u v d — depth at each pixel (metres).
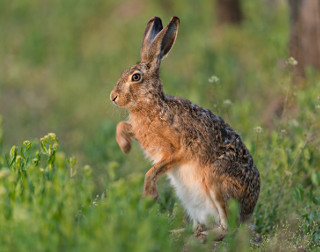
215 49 37.19
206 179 12.64
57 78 38.59
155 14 46.81
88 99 33.28
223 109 17.39
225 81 28.36
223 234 12.27
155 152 12.84
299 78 23.92
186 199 13.14
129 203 8.29
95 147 19.92
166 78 29.22
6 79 39.03
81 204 9.91
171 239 9.45
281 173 14.77
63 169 9.35
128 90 12.52
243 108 21.30
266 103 25.95
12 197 8.86
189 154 12.60
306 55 25.05
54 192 8.95
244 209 13.08
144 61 12.97
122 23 48.59
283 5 38.72
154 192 12.45
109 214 8.84
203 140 12.61
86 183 10.02
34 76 39.69
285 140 15.97
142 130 12.76
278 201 14.26
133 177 8.62
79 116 30.83
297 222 13.00
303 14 25.03
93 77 37.06
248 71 31.03
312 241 11.92
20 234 7.80
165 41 13.20
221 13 44.00
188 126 12.55
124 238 7.65
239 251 10.19
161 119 12.52
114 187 8.62
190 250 9.66
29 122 30.70
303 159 15.55
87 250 7.51
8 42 46.25
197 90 25.42
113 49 42.12
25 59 42.69
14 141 26.47
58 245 7.85
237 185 12.80
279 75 25.03
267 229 13.41
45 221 8.03
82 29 49.53
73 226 8.30
